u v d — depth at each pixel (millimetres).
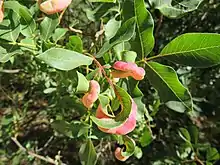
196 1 254
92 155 233
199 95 552
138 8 231
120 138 253
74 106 288
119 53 225
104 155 589
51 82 448
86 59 202
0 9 207
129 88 236
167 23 552
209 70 562
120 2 264
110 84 206
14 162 625
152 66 235
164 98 238
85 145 236
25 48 232
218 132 629
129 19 219
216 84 566
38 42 237
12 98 625
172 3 256
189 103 234
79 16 481
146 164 569
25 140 678
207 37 219
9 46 229
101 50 220
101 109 204
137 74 207
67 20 474
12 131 610
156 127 565
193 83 539
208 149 458
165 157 518
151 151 550
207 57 223
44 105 641
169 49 230
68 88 359
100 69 214
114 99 212
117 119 198
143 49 234
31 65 484
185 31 563
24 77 593
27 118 651
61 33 244
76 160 688
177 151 507
